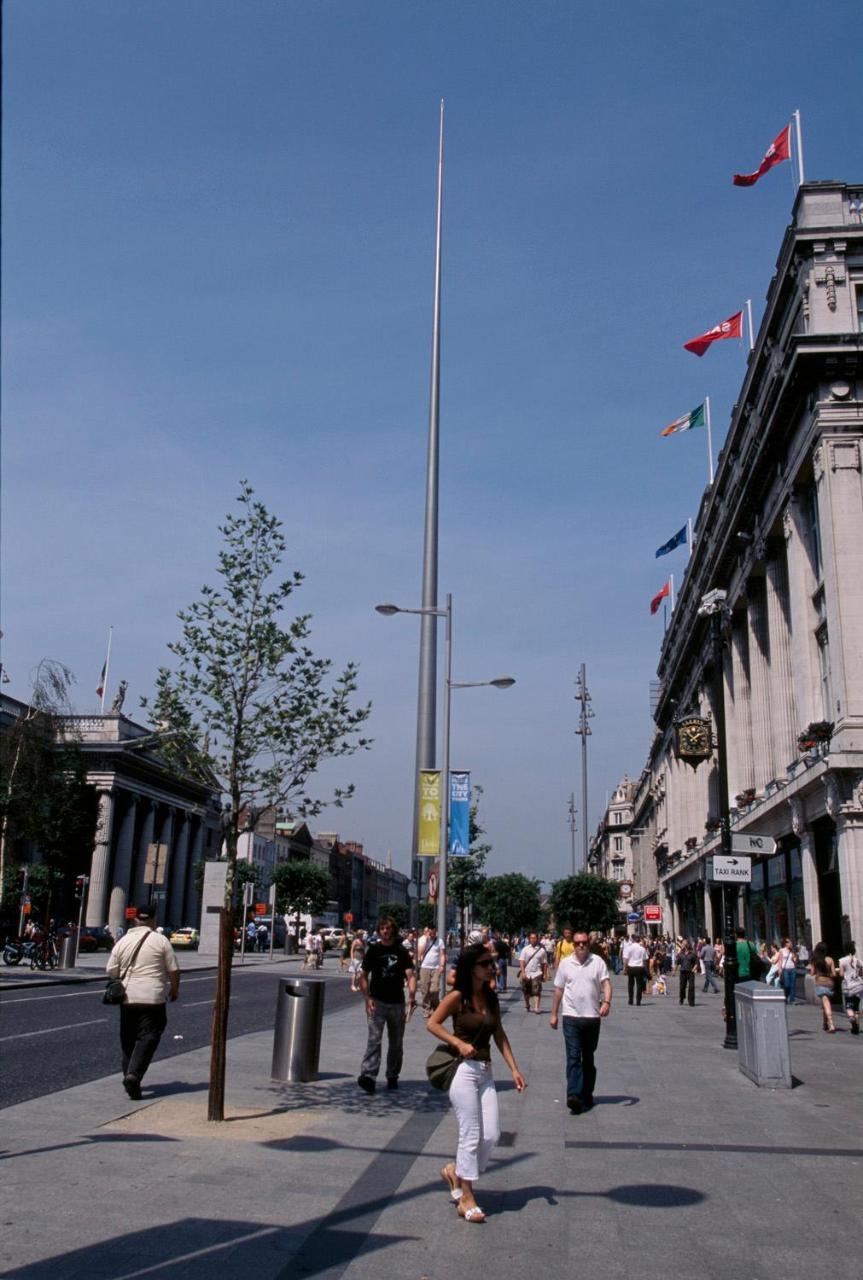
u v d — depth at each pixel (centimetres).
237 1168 794
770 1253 620
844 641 2706
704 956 4034
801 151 3219
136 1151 840
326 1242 623
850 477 2808
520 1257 606
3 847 4453
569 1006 1146
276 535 1101
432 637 3816
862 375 2858
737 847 1902
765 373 3350
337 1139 920
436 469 4116
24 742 4372
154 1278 548
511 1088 1313
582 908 7212
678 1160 875
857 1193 765
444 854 2858
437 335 4362
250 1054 1515
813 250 2962
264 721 1068
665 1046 1873
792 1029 2309
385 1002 1226
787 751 3553
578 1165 853
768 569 3706
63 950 4081
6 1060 1400
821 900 2958
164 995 1108
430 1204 719
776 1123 1063
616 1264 596
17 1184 725
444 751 2959
